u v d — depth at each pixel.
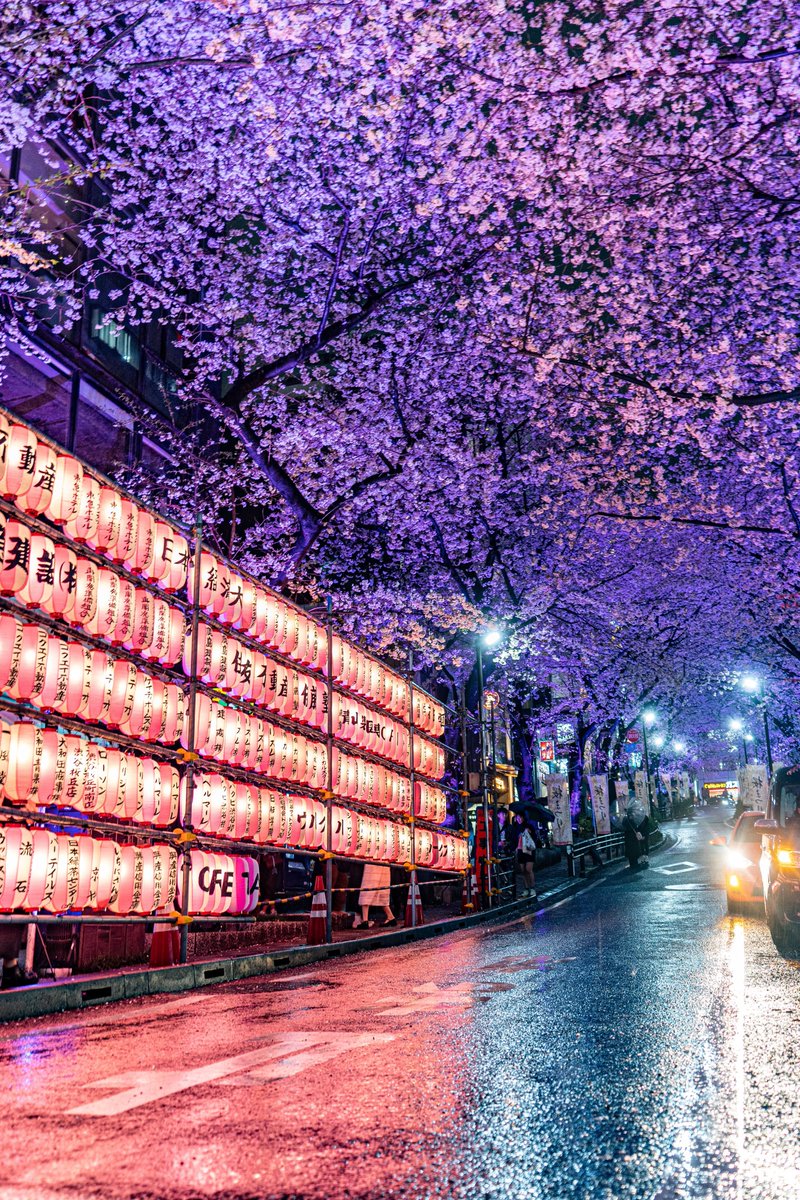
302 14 15.27
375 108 17.66
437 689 29.00
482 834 19.11
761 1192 3.11
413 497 24.06
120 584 9.61
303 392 25.91
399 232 22.48
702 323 22.14
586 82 17.41
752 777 36.84
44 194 18.45
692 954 10.13
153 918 9.67
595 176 19.67
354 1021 6.70
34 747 8.07
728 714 56.78
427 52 16.83
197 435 25.17
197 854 10.56
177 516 23.00
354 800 14.72
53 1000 7.82
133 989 8.86
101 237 20.92
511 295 22.08
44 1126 3.95
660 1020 6.34
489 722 22.05
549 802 28.66
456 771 23.12
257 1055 5.46
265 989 9.13
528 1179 3.25
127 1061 5.43
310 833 12.98
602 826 35.22
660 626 34.69
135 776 9.45
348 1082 4.68
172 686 10.30
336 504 20.55
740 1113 4.06
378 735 15.69
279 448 24.33
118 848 9.22
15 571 8.19
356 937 13.96
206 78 18.72
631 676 36.97
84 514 9.27
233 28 15.09
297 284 23.03
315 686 13.72
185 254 22.02
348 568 27.11
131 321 20.70
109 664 9.27
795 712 47.31
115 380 20.88
